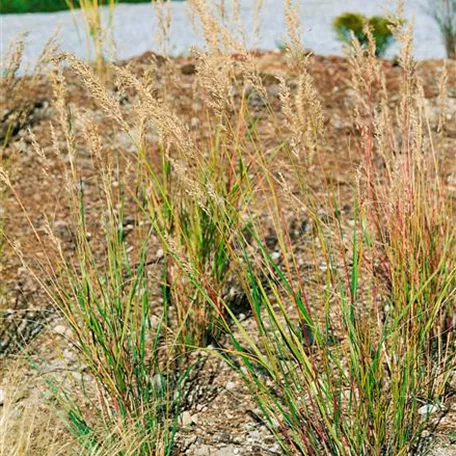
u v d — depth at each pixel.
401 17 4.05
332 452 3.50
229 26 4.27
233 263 4.34
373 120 4.32
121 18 11.05
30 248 5.21
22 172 6.09
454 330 4.10
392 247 3.95
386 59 7.79
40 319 4.61
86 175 6.00
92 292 3.62
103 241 5.26
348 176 5.83
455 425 3.76
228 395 4.08
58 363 4.30
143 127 3.77
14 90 6.47
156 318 4.52
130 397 3.75
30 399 4.03
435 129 6.32
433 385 3.92
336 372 3.95
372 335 3.67
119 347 3.64
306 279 4.69
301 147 3.68
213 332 4.39
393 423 3.48
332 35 10.24
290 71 7.18
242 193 4.18
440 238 4.05
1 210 5.62
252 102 6.75
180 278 4.21
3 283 4.90
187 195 4.24
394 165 4.02
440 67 7.54
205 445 3.80
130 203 5.66
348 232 5.04
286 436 3.51
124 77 3.50
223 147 4.28
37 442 3.60
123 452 3.58
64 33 10.18
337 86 7.13
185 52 8.15
